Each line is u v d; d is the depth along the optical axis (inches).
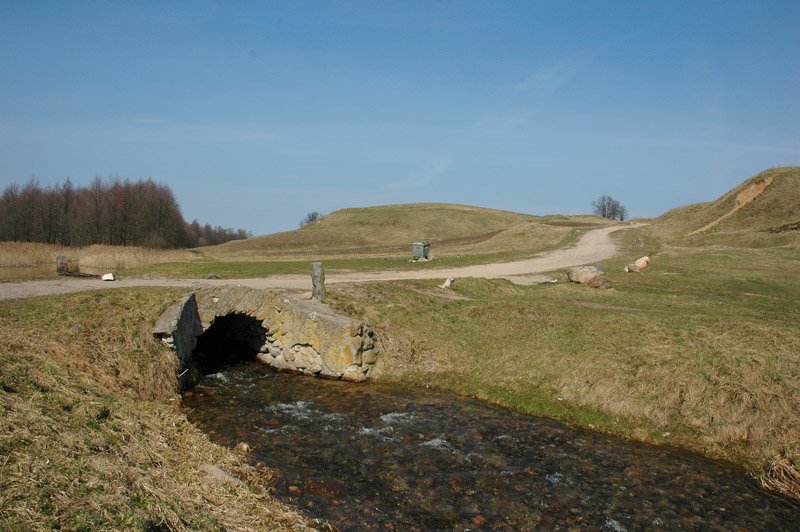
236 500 324.5
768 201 2332.7
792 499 378.3
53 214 3043.8
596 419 510.9
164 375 547.2
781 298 1039.0
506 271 1414.9
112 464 312.5
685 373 542.0
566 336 689.6
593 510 347.3
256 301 701.3
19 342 487.5
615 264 1577.3
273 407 534.3
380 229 3634.4
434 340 730.8
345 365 639.1
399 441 449.4
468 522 326.6
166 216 3181.6
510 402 559.5
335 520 321.4
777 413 468.1
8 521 228.8
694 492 379.2
